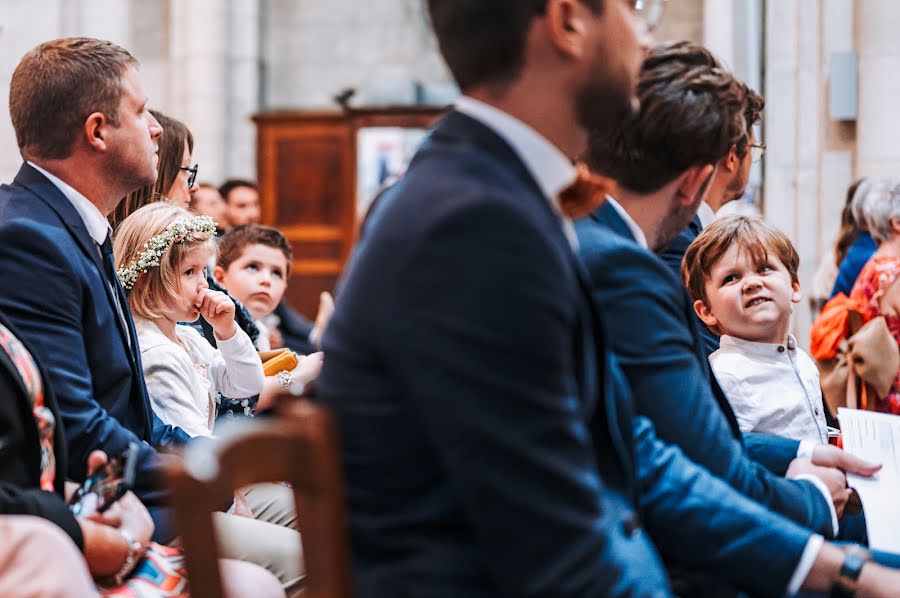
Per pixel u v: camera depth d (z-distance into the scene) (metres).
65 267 2.41
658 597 1.57
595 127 1.62
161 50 10.02
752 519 1.87
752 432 2.59
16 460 2.00
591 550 1.30
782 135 8.33
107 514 2.09
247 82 10.00
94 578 2.04
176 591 2.14
